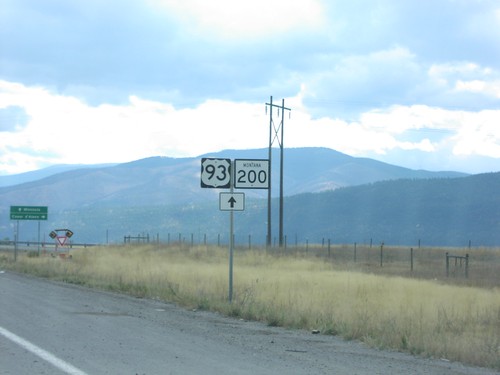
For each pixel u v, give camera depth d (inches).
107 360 421.4
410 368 434.9
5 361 410.3
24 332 530.9
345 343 538.0
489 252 2213.3
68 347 465.7
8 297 819.4
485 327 631.2
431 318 655.8
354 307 727.1
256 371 401.7
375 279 1154.7
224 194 773.9
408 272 1534.2
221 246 2166.6
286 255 1879.9
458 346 496.7
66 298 829.2
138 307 749.3
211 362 426.3
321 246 2522.1
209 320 652.7
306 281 1075.3
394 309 719.1
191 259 1809.8
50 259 1705.2
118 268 1350.9
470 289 1058.7
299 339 549.3
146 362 419.5
